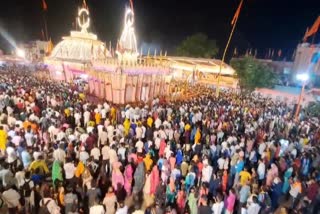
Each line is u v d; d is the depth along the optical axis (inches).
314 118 1032.2
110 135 615.2
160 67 1309.1
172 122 751.1
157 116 796.6
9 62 2287.2
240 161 504.1
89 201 390.3
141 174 465.7
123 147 519.5
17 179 388.2
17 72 1695.4
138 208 417.4
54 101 831.1
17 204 357.4
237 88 1694.1
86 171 427.2
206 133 695.1
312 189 453.1
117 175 446.6
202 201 373.7
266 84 1569.9
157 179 453.7
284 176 514.9
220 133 673.0
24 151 455.2
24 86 1066.7
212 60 1918.1
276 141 681.6
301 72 1759.4
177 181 444.8
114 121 772.0
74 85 1353.3
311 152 615.5
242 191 427.2
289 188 484.1
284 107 1235.9
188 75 1898.4
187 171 484.7
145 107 925.2
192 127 749.3
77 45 1731.1
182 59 1924.2
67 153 493.7
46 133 553.0
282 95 1526.8
